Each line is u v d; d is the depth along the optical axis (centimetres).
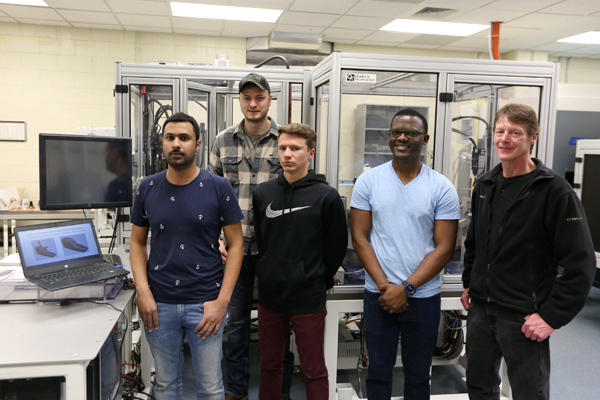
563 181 133
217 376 153
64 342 122
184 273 145
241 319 192
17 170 479
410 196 161
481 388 155
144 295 144
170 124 140
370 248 166
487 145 222
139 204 150
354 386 230
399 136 158
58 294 150
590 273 128
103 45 486
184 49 510
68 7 414
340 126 200
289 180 162
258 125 188
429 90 204
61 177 179
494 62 201
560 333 307
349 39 536
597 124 404
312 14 439
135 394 206
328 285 169
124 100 236
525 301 138
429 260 158
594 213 351
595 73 631
